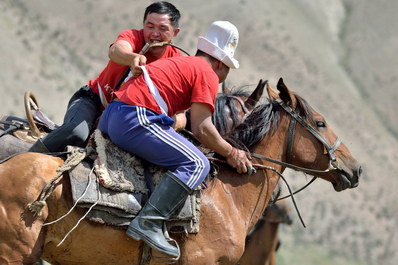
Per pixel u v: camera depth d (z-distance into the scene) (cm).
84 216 675
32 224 666
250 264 1424
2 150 795
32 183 670
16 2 4759
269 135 827
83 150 714
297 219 4094
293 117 835
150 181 729
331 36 6669
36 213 665
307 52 5909
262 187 816
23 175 671
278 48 5672
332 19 6956
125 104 715
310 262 3559
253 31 5738
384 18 7075
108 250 704
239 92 883
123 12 5028
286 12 6412
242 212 797
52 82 3934
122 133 712
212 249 750
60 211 679
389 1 7312
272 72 5397
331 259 3744
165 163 721
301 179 4403
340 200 4391
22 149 800
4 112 3503
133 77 741
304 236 3950
